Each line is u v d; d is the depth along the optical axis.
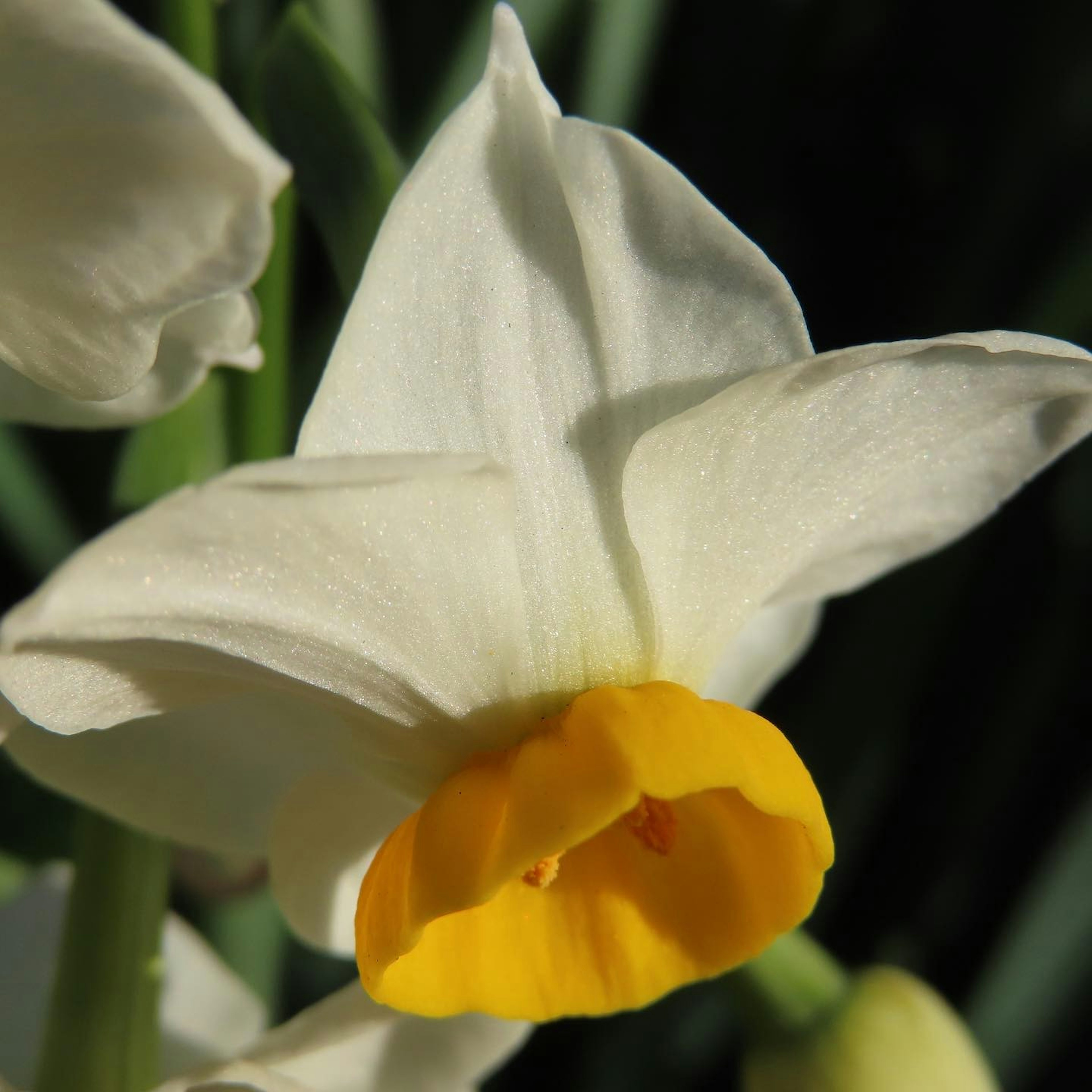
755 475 0.14
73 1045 0.15
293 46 0.15
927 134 0.20
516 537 0.14
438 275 0.14
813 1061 0.16
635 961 0.14
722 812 0.15
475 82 0.17
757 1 0.19
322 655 0.14
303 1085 0.15
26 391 0.14
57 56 0.13
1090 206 0.19
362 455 0.13
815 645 0.19
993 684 0.20
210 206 0.13
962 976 0.19
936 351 0.14
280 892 0.15
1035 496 0.19
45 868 0.16
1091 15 0.18
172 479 0.15
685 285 0.14
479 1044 0.16
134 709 0.14
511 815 0.14
